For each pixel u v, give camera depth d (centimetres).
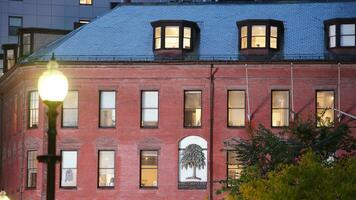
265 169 5791
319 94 7712
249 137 7262
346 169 4669
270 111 7688
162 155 7738
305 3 8456
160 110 7781
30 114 8081
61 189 7750
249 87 7725
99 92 7850
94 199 7738
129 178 7744
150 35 8119
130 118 7800
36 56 8119
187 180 7688
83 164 7788
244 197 5072
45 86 2622
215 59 7781
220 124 7712
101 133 7800
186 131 7738
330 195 4375
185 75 7788
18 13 13450
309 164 4569
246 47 7831
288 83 7712
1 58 11294
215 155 7681
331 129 6794
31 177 8012
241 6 8469
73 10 13575
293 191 4422
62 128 7819
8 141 8956
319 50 7856
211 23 8206
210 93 7744
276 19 8212
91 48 8000
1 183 9362
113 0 13588
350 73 7681
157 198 7694
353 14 8219
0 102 9481
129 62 7794
